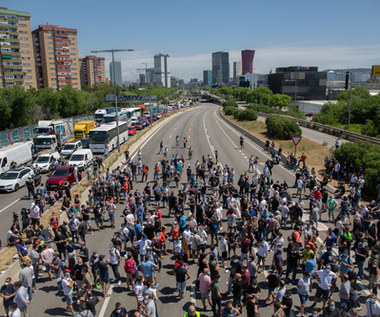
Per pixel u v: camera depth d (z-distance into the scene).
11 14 102.88
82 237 17.27
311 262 12.08
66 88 93.50
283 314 9.73
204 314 11.67
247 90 183.12
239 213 21.41
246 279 11.62
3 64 102.44
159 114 90.06
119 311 9.79
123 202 24.45
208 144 49.53
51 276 14.40
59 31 136.75
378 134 51.34
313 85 157.62
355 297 10.97
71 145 41.00
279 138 49.47
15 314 10.61
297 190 26.27
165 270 14.83
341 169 29.66
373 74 78.69
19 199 26.61
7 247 17.03
